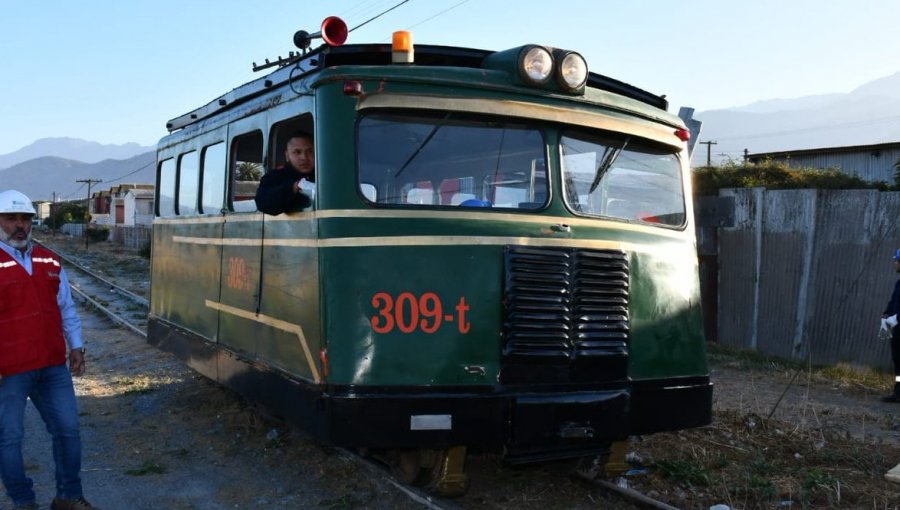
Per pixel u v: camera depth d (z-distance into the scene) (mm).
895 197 10062
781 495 5414
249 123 6074
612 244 5109
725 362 10797
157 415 7855
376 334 4559
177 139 8141
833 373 9977
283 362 5211
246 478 5914
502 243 4793
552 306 4820
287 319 5141
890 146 24781
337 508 5176
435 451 5008
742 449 6480
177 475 6008
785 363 10680
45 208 113875
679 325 5430
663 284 5375
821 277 10734
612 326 5023
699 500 5312
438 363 4605
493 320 4730
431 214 4719
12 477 4633
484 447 4785
